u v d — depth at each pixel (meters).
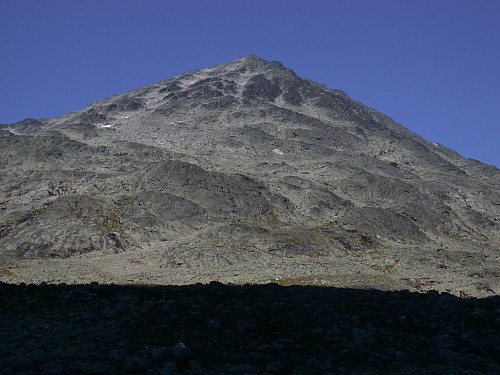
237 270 56.78
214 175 98.81
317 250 73.94
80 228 71.62
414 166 164.38
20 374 17.08
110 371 17.80
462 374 18.47
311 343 21.52
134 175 98.69
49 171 104.50
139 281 45.16
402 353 20.44
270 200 99.38
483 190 138.50
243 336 21.56
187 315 23.52
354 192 115.19
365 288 38.22
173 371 17.78
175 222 80.19
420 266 68.56
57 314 24.11
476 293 45.81
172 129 178.50
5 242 67.88
